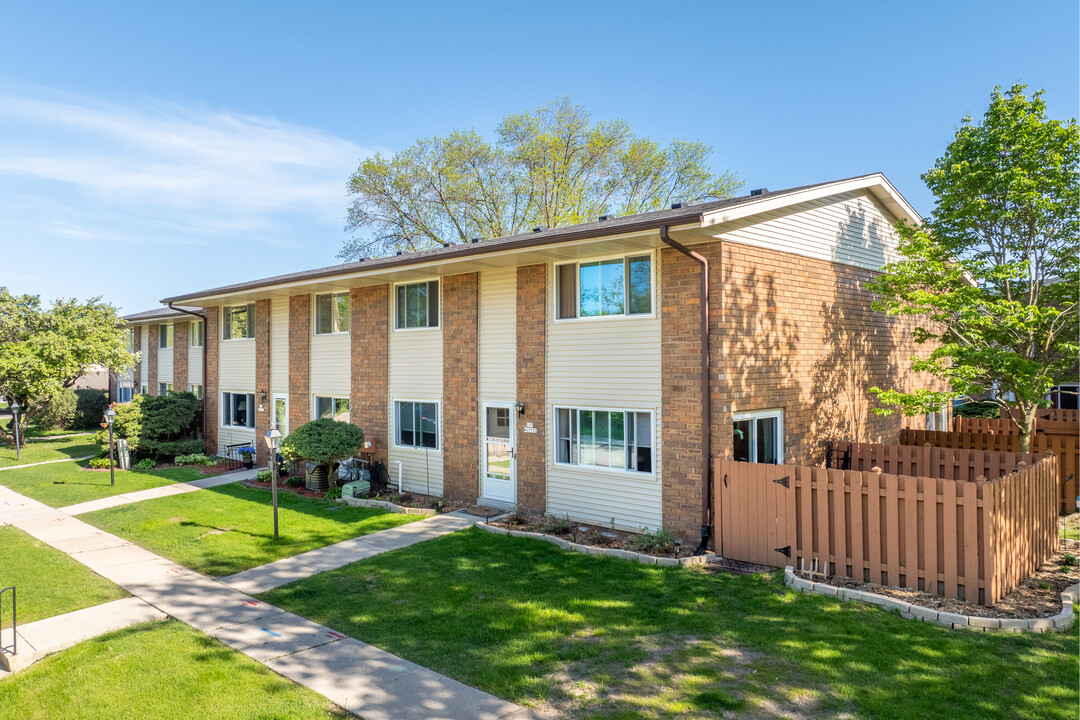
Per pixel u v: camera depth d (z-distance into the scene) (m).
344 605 8.16
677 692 5.54
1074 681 5.36
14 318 27.55
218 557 10.52
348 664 6.44
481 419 14.02
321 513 13.39
